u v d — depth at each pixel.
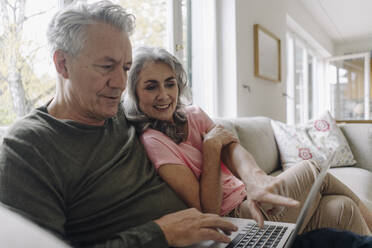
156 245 0.61
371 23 5.79
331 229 0.90
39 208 0.57
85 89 0.73
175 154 0.91
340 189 1.23
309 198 0.65
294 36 4.69
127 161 0.80
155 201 0.76
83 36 0.69
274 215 0.82
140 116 0.96
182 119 1.04
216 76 2.49
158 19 1.94
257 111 2.89
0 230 0.32
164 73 0.94
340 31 6.35
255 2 2.85
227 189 1.01
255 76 2.83
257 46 2.78
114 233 0.68
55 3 1.25
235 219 0.90
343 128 2.39
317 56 6.76
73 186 0.68
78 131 0.73
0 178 0.57
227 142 0.97
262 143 1.89
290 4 4.04
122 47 0.73
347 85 6.98
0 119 1.07
